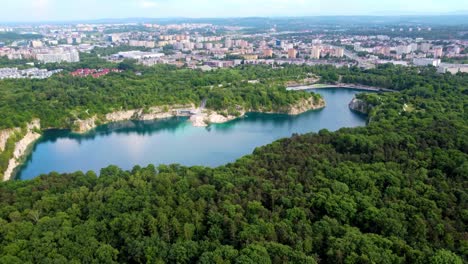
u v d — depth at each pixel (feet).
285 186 522.47
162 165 617.62
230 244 411.54
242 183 529.45
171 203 480.23
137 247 394.73
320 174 556.92
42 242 398.01
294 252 372.79
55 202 484.74
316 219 457.68
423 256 370.32
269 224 416.26
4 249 385.70
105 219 444.55
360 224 448.65
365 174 538.06
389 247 385.29
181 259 382.42
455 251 389.19
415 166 587.68
